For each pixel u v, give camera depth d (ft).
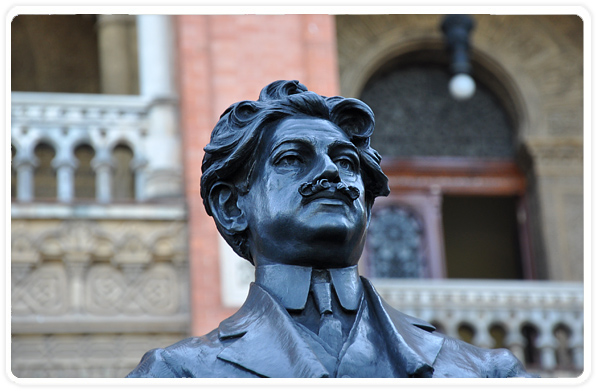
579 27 53.72
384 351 6.49
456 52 47.55
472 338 41.19
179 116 40.86
